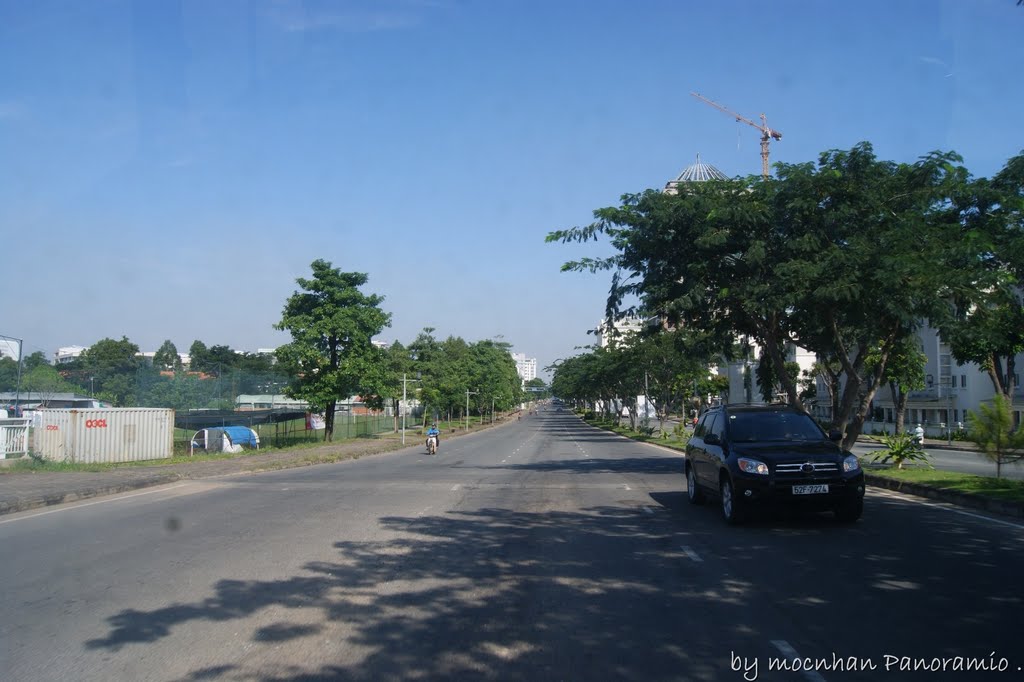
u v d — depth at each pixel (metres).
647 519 12.22
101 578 8.38
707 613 6.68
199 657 5.74
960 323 16.22
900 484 15.23
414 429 63.47
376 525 11.99
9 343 36.59
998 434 15.50
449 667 5.46
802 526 11.14
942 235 15.04
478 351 87.31
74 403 37.22
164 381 39.12
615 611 6.80
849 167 16.16
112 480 18.97
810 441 11.85
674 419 94.12
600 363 56.75
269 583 8.04
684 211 17.00
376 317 43.16
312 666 5.52
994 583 7.48
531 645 5.92
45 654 5.84
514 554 9.48
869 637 5.94
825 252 15.64
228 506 14.61
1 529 12.16
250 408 46.94
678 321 19.38
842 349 18.17
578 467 24.45
